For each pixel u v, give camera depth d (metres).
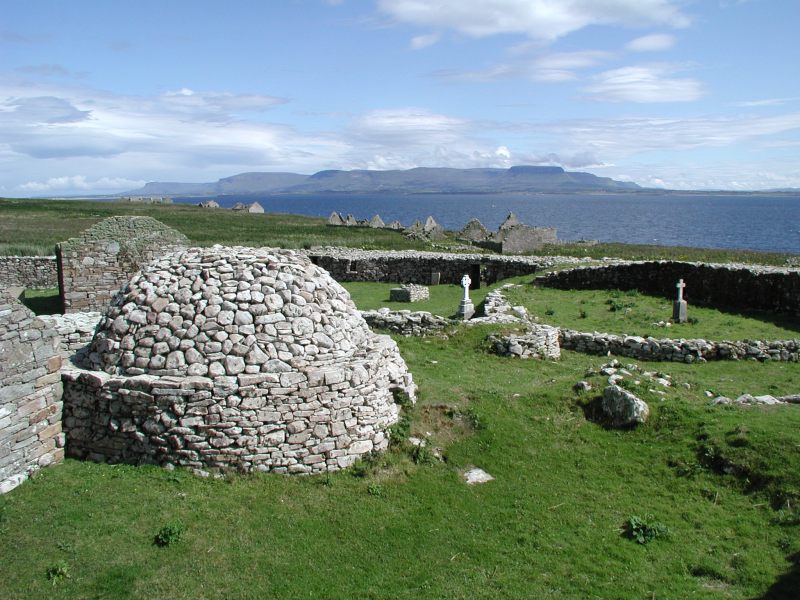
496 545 9.33
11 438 9.55
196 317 10.74
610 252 42.81
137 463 10.32
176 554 8.48
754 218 176.75
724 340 19.92
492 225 157.62
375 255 38.09
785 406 12.66
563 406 13.67
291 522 9.44
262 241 51.84
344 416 10.86
